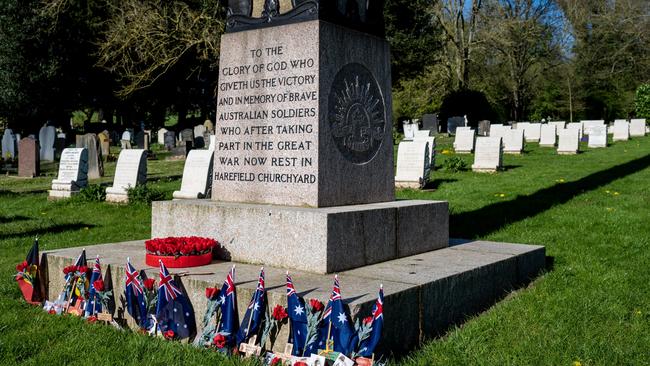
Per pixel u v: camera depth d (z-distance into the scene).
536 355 4.61
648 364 4.48
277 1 6.31
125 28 29.89
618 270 7.05
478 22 44.88
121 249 6.58
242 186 6.50
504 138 26.48
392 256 6.13
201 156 13.47
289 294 4.35
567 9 48.81
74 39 38.66
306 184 5.98
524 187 14.86
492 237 9.17
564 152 25.16
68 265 6.01
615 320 5.42
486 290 5.86
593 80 54.66
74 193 15.36
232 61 6.61
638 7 51.41
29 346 4.68
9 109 38.75
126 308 5.46
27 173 23.19
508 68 50.16
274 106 6.25
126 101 46.12
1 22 35.97
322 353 4.13
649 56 53.16
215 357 4.38
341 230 5.48
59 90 40.62
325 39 6.05
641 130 37.78
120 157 14.85
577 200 12.41
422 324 4.89
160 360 4.34
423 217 6.62
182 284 5.14
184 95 46.44
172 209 6.42
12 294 6.50
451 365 4.43
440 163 21.67
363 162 6.53
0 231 11.10
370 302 4.37
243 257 5.86
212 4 29.48
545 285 6.48
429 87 46.09
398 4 36.59
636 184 14.50
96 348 4.61
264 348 4.49
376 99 6.77
